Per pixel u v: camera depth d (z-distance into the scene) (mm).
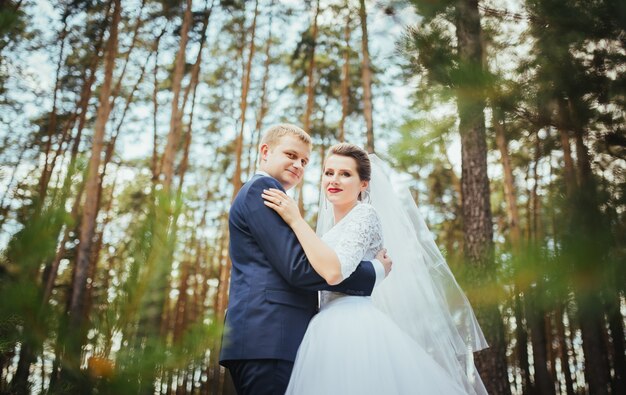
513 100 2412
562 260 1747
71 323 1133
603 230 1812
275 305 2111
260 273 2166
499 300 2006
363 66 12156
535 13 2494
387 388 2072
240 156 14070
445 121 2887
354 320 2217
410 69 2814
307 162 2525
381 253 2447
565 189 2006
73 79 13750
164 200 1280
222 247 17188
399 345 2229
